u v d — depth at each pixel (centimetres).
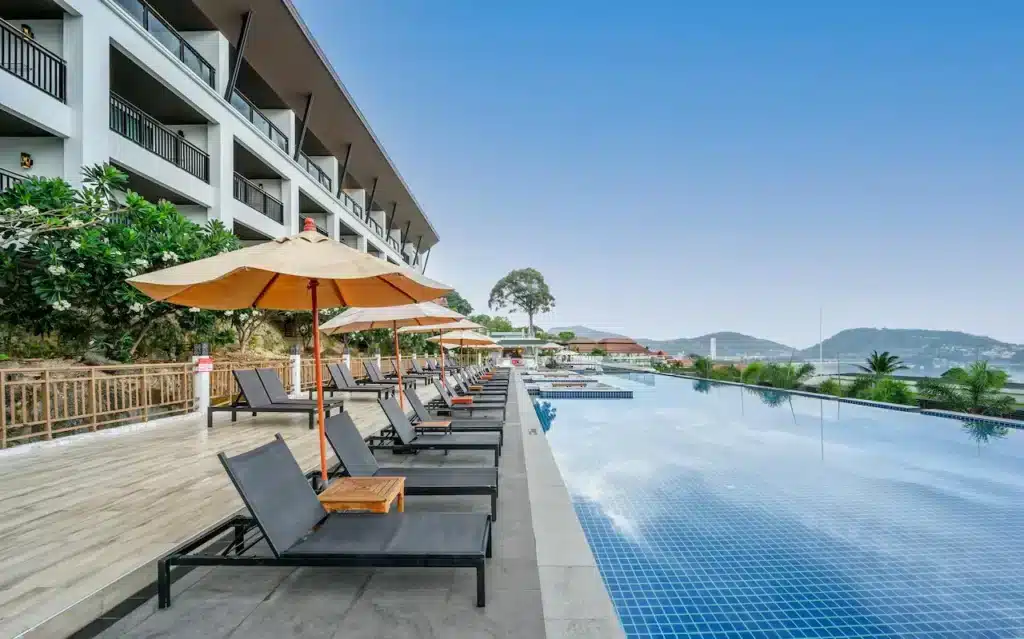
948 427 1143
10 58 1111
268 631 234
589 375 3169
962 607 352
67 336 1055
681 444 949
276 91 2277
